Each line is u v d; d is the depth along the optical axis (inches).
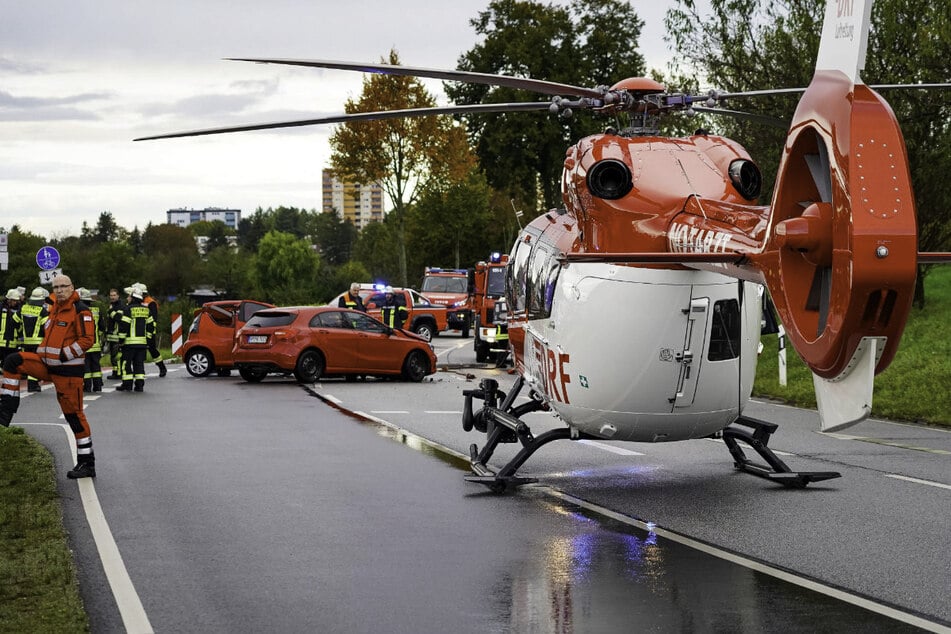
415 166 1936.5
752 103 1023.0
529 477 442.0
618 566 306.2
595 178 378.0
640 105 395.5
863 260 232.4
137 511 388.8
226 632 248.8
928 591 279.0
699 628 247.9
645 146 382.6
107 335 1051.9
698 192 361.4
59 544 332.8
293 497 415.8
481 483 438.9
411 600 273.9
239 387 927.0
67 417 459.5
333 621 256.7
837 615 257.6
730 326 382.9
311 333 970.1
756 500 405.7
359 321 997.8
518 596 276.4
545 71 2017.7
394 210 2000.5
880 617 255.9
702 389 384.2
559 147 1941.4
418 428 632.4
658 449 546.3
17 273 4938.5
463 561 314.0
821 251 248.2
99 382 884.6
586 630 247.3
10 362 461.4
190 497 415.8
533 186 2026.3
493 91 1987.0
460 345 1603.1
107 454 528.7
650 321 375.2
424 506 398.0
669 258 295.6
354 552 326.0
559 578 293.7
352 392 874.8
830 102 244.7
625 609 263.7
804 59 978.1
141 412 721.6
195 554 323.9
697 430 395.5
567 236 417.7
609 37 2020.2
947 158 973.8
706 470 477.7
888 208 234.1
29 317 880.3
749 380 395.5
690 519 371.2
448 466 491.5
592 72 2030.0
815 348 251.6
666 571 300.4
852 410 246.2
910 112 959.0
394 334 997.8
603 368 384.5
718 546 330.6
